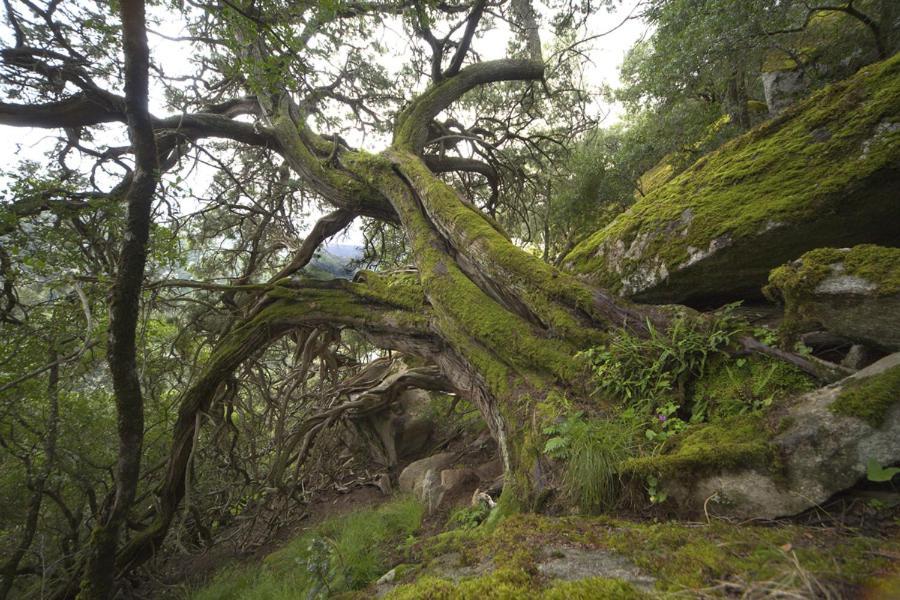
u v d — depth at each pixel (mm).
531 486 3518
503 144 13227
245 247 11836
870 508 1989
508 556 2182
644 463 2623
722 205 4285
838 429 2170
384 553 4645
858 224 3547
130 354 4770
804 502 2117
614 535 2215
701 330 3654
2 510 7246
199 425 7418
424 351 6703
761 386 2949
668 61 6449
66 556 6770
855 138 3561
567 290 4707
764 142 4426
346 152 9086
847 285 2596
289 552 7352
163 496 7465
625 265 4988
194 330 9125
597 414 3564
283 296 7852
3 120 5957
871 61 6066
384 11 7484
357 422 11383
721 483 2354
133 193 4438
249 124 8750
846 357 2924
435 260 6477
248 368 8414
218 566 8602
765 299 4363
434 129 10742
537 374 4547
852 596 1372
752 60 6285
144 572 8008
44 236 5207
